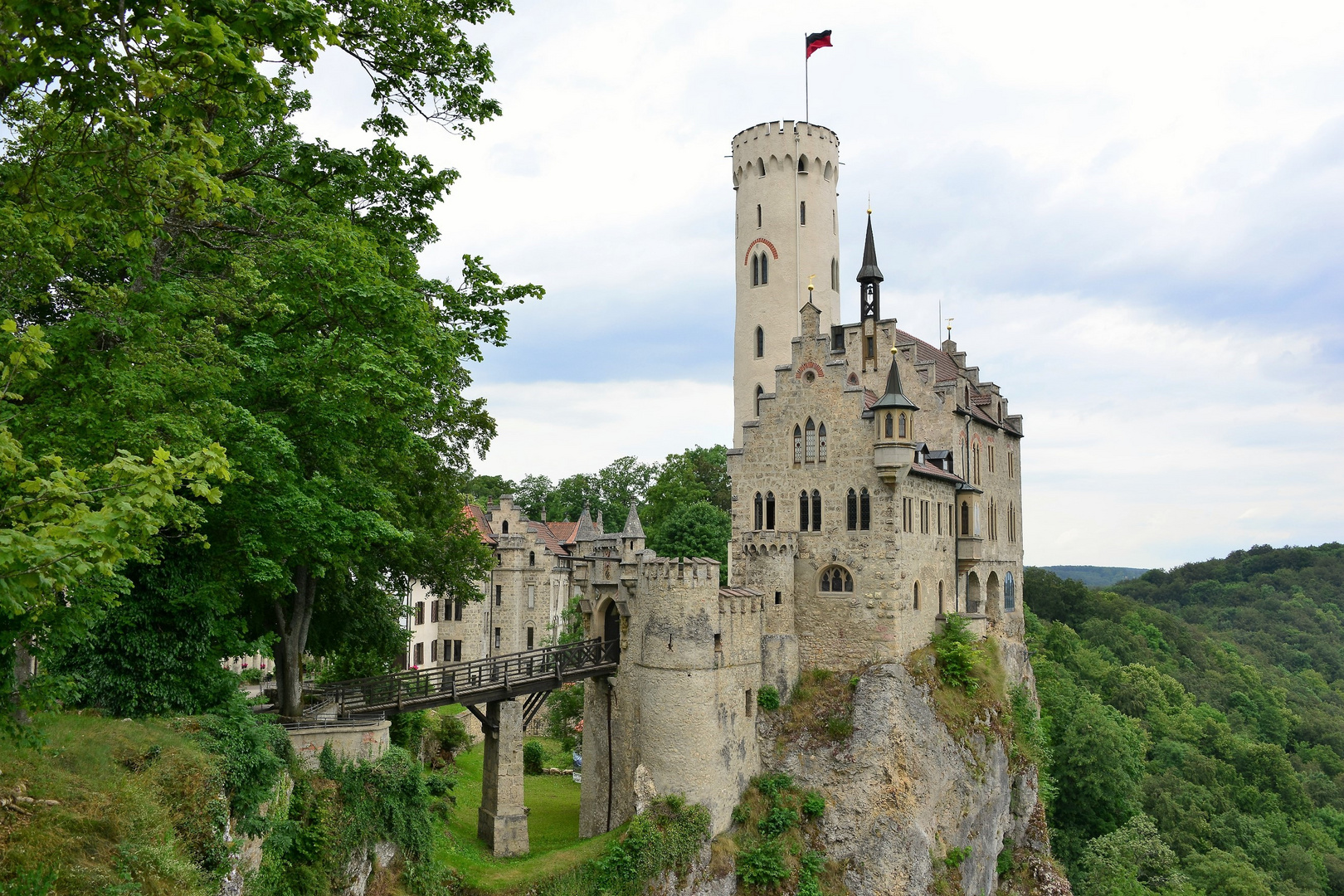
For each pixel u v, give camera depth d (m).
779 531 57.81
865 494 56.22
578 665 51.84
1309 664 194.12
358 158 28.53
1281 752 105.50
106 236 21.08
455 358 34.53
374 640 47.69
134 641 27.58
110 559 13.62
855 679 54.50
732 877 47.91
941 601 62.03
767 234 73.56
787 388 59.22
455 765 59.78
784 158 73.31
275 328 30.06
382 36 26.72
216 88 15.81
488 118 30.61
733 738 51.12
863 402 56.56
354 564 40.53
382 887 34.31
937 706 55.69
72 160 15.85
